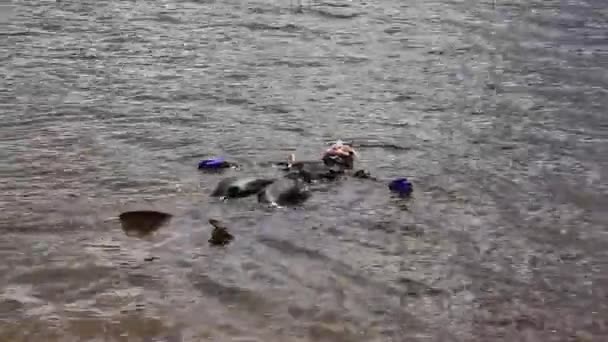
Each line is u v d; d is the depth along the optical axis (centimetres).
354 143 859
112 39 1141
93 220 724
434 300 655
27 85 969
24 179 775
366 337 624
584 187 789
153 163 809
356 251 699
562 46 1159
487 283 672
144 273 671
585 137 881
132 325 628
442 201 763
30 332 621
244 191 758
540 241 716
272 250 697
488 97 978
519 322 640
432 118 920
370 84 1012
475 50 1141
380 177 796
